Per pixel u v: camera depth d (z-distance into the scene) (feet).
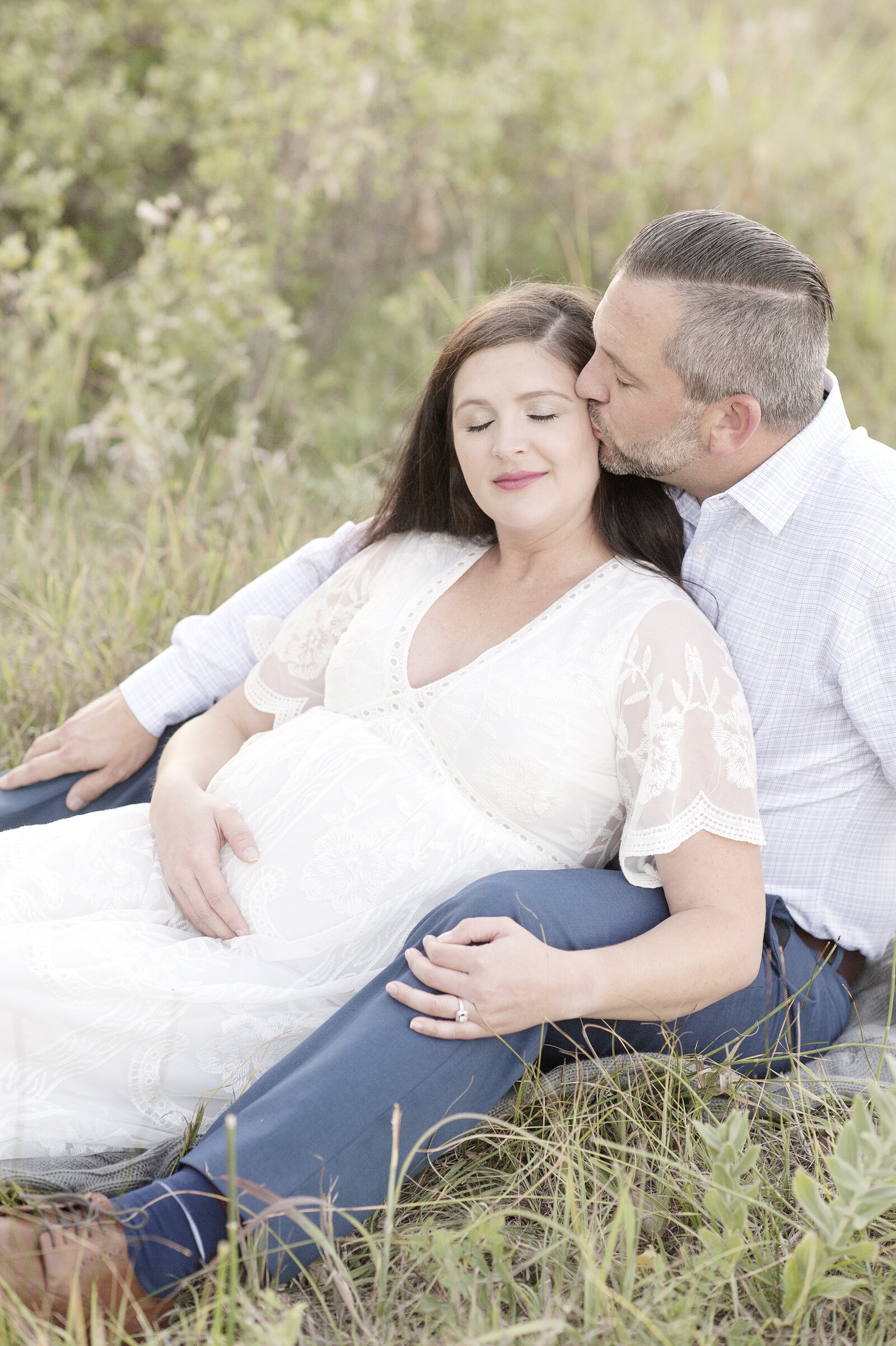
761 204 20.13
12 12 17.06
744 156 20.25
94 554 12.07
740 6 24.08
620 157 19.58
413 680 7.19
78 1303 4.89
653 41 21.52
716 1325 5.39
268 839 6.80
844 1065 6.95
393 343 17.37
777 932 7.07
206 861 6.81
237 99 16.90
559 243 18.88
